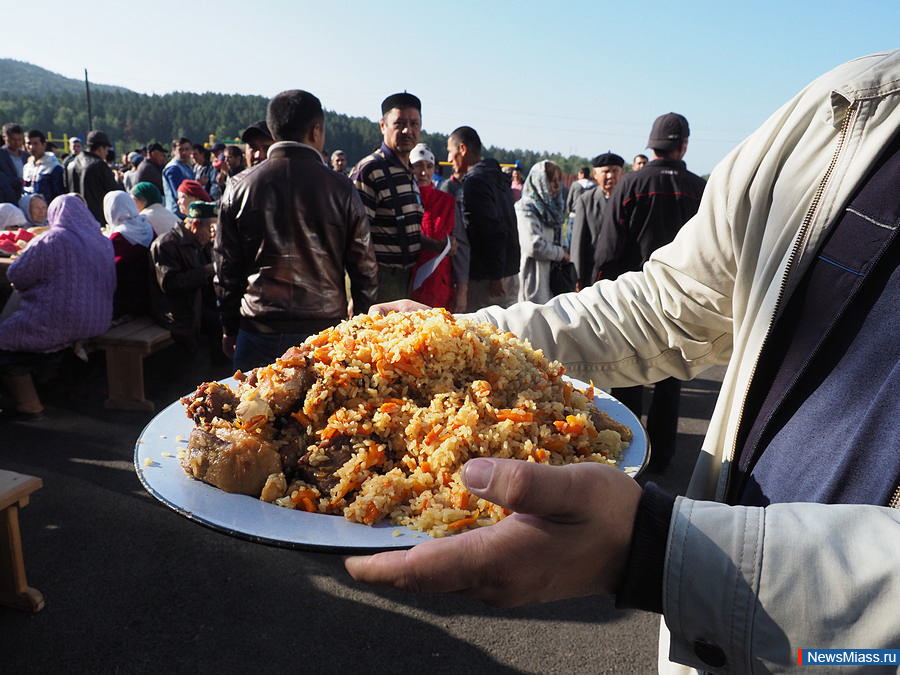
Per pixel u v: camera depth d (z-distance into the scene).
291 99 3.04
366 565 0.55
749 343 0.90
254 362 3.23
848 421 0.72
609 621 2.69
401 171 4.06
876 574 0.48
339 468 1.05
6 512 2.48
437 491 1.02
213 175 12.12
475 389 1.17
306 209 3.05
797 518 0.53
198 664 2.34
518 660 2.45
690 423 5.05
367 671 2.35
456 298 5.21
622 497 0.54
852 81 0.82
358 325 1.34
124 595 2.71
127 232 5.17
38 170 11.04
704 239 1.07
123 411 4.82
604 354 1.23
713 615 0.52
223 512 0.86
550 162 5.88
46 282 4.35
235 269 3.20
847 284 0.77
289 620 2.61
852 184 0.78
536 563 0.54
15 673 2.25
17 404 4.53
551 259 5.91
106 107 156.38
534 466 0.51
